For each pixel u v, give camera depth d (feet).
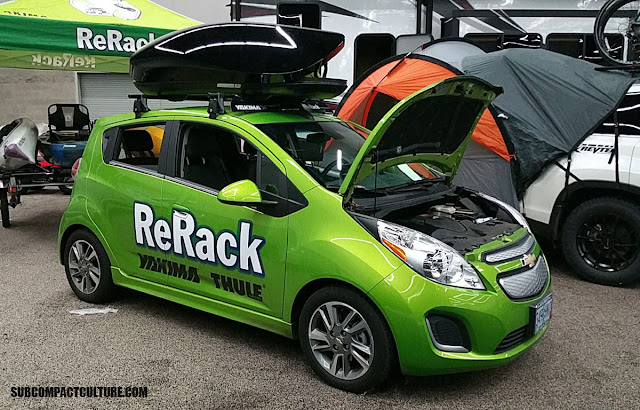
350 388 10.05
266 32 11.87
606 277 16.07
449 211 11.80
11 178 23.36
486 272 9.66
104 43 20.33
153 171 12.63
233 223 11.08
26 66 26.89
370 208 10.62
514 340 9.89
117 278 13.60
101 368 11.13
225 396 10.07
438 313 9.27
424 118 10.73
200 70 11.94
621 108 16.49
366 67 26.63
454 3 26.12
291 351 11.90
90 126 28.48
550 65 17.46
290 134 11.67
